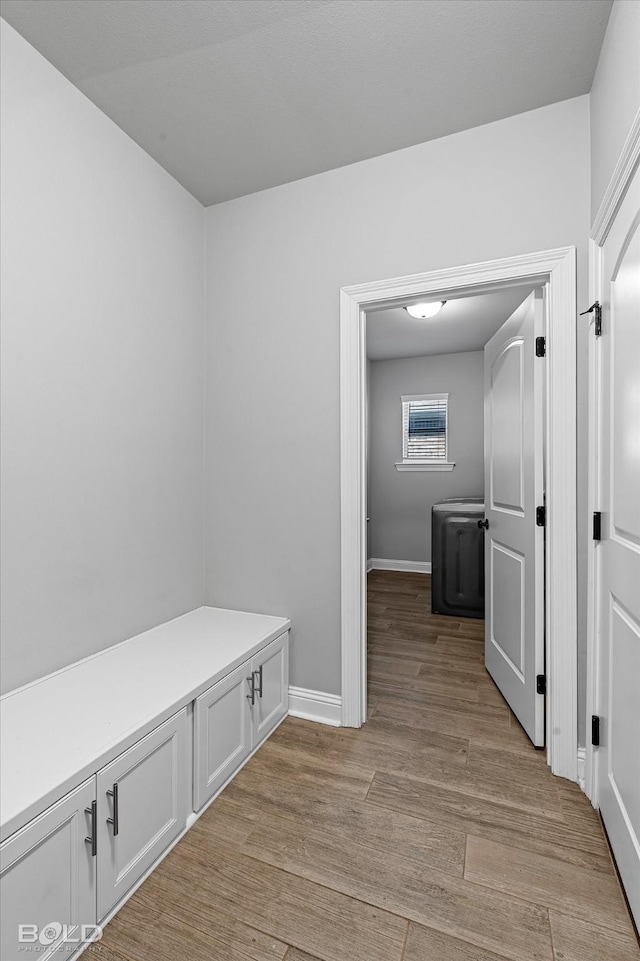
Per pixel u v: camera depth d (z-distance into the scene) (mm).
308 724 2139
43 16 1419
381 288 2012
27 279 1498
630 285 1213
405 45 1522
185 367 2270
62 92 1617
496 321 4156
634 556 1191
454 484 5371
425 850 1404
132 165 1937
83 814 1118
